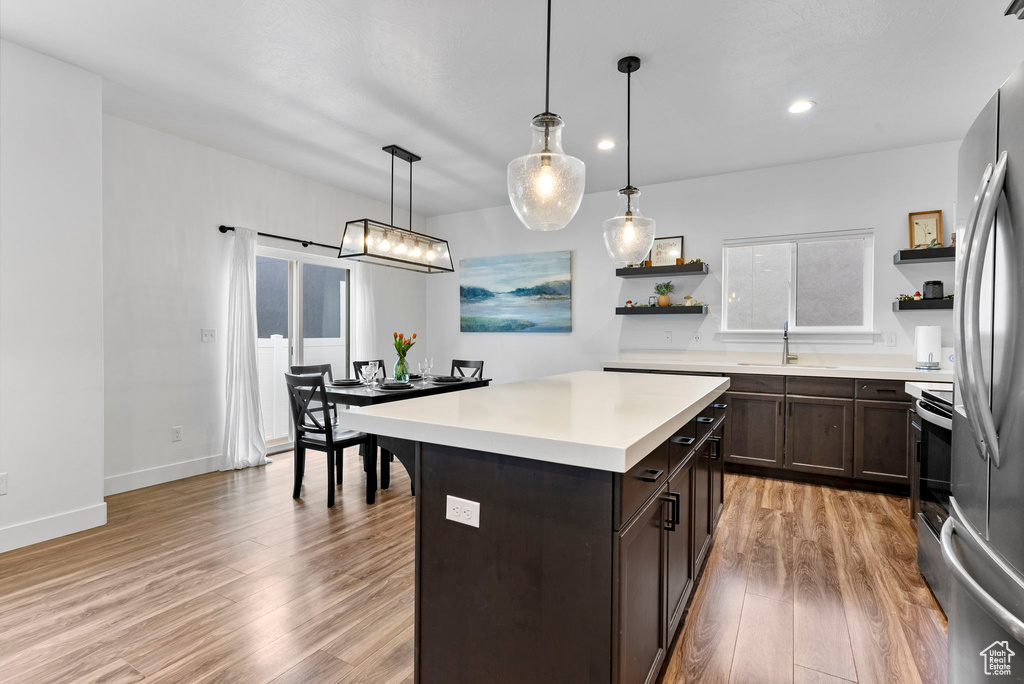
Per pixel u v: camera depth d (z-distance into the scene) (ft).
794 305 14.30
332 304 17.22
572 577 4.15
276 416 15.66
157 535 9.09
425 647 5.02
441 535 4.92
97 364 9.53
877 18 7.69
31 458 8.70
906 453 11.51
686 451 6.30
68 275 9.15
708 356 15.38
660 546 5.13
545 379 9.23
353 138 12.64
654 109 10.82
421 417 5.05
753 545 8.84
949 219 12.55
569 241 17.85
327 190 16.65
